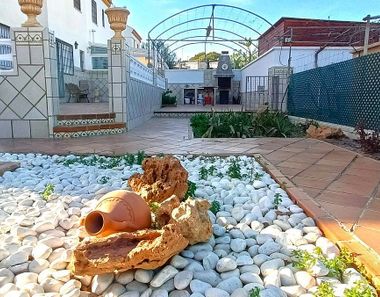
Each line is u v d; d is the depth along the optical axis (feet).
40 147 16.42
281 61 36.09
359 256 5.40
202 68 61.00
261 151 15.90
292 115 33.24
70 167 12.22
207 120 23.80
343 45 35.63
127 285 4.98
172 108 45.75
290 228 6.91
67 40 37.83
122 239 5.26
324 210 7.64
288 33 36.83
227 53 55.67
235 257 5.67
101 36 52.06
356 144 18.39
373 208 7.89
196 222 5.68
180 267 5.19
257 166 12.77
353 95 20.84
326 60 35.70
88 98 41.47
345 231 6.47
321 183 10.14
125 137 20.58
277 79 35.42
